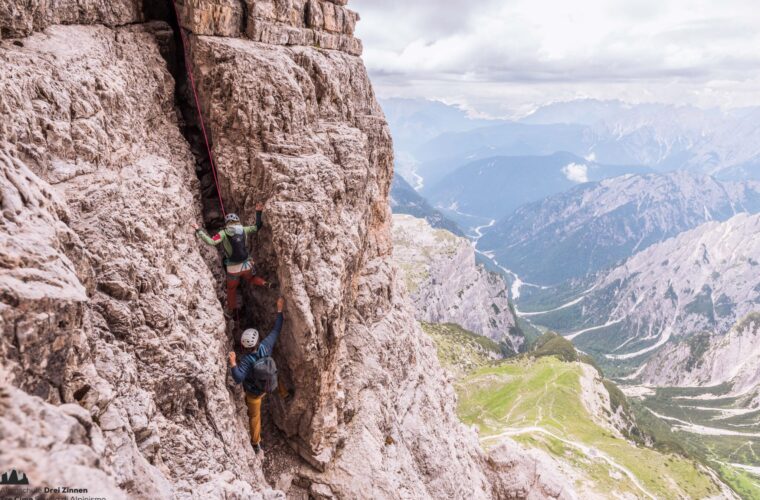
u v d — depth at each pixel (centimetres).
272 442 1952
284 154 1741
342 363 2227
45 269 812
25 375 733
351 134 2127
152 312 1225
